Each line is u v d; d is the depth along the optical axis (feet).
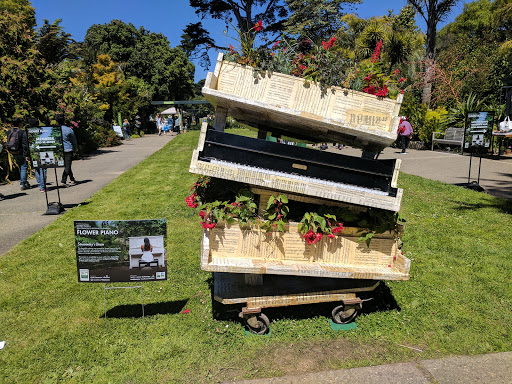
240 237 11.42
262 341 11.44
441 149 57.11
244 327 12.09
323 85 10.99
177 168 39.17
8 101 41.19
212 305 13.30
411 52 72.13
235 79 11.25
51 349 10.87
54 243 18.56
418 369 10.34
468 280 15.20
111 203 25.84
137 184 31.91
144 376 9.92
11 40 43.06
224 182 12.79
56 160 23.56
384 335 11.94
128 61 137.49
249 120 14.19
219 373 10.11
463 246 18.40
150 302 13.48
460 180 33.60
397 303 13.75
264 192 11.73
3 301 13.29
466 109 51.49
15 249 17.84
